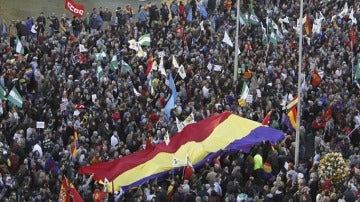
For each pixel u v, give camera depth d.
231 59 152.25
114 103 128.00
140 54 147.38
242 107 130.62
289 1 193.50
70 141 114.62
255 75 144.12
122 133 122.00
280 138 120.06
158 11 176.38
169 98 127.94
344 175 109.25
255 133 119.88
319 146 119.12
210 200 102.75
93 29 168.88
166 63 146.75
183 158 113.50
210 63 146.50
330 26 178.50
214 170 109.94
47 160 108.69
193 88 135.75
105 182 102.44
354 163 114.31
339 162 109.44
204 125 120.12
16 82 132.25
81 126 120.56
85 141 116.12
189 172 108.56
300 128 123.06
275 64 152.12
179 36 160.00
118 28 166.50
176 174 112.44
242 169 113.69
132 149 117.62
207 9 182.50
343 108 133.12
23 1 195.25
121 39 159.75
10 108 125.38
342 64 155.12
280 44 165.25
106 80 134.25
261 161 113.56
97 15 170.25
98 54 144.12
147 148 113.94
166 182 110.06
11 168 110.31
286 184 106.56
